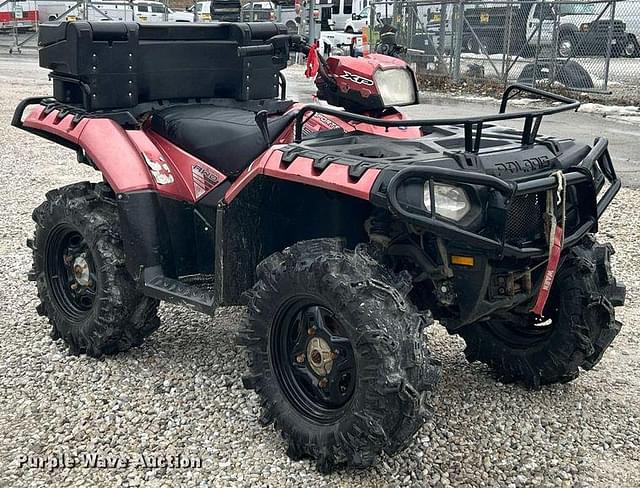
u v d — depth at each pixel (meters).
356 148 3.83
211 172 4.46
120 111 4.77
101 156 4.44
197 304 4.12
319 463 3.54
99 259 4.47
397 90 4.36
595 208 3.92
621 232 7.49
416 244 3.70
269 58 5.23
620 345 5.06
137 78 4.79
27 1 27.39
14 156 10.84
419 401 3.32
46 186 9.12
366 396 3.29
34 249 4.91
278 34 5.31
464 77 18.55
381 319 3.30
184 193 4.56
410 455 3.71
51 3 27.27
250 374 3.79
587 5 17.97
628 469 3.69
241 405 4.16
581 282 4.09
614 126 13.08
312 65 4.46
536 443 3.89
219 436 3.87
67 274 4.86
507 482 3.54
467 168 3.49
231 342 4.94
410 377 3.31
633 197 8.70
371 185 3.32
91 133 4.53
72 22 4.55
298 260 3.57
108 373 4.52
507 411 4.19
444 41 19.23
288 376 3.73
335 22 29.02
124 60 4.70
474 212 3.44
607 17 18.41
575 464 3.71
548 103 15.36
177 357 4.73
